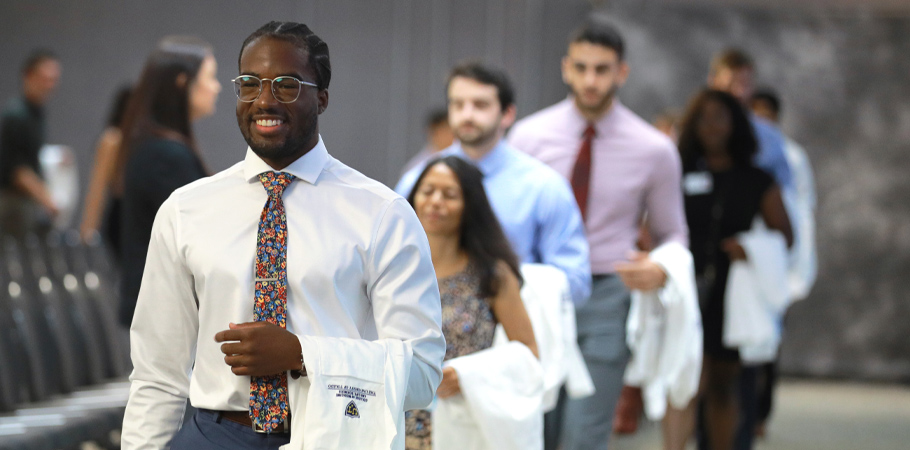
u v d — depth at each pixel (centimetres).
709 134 1074
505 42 1714
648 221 950
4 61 1639
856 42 1967
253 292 427
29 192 1442
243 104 425
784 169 1321
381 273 434
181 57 796
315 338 412
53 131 1636
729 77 1338
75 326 990
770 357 1084
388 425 411
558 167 936
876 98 1967
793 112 1992
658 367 927
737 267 1064
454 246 680
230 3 1617
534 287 744
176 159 776
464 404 643
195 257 431
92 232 1315
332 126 1666
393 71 1670
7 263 907
